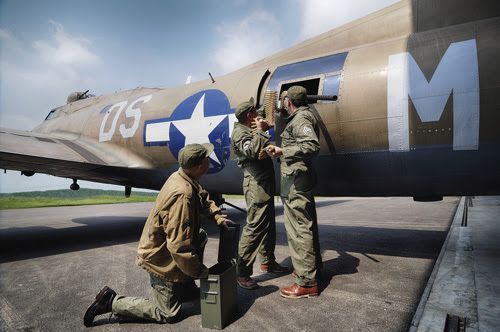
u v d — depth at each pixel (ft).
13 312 8.71
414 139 10.40
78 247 17.79
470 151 9.64
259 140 9.38
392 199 52.16
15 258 15.39
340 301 8.60
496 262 10.91
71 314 8.50
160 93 20.59
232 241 8.23
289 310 8.17
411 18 11.66
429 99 10.08
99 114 24.20
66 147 20.16
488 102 9.29
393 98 10.66
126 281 11.25
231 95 15.66
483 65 9.49
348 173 12.08
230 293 7.71
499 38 9.60
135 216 35.63
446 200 40.01
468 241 14.26
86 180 25.84
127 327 7.63
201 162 7.57
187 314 8.27
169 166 18.69
